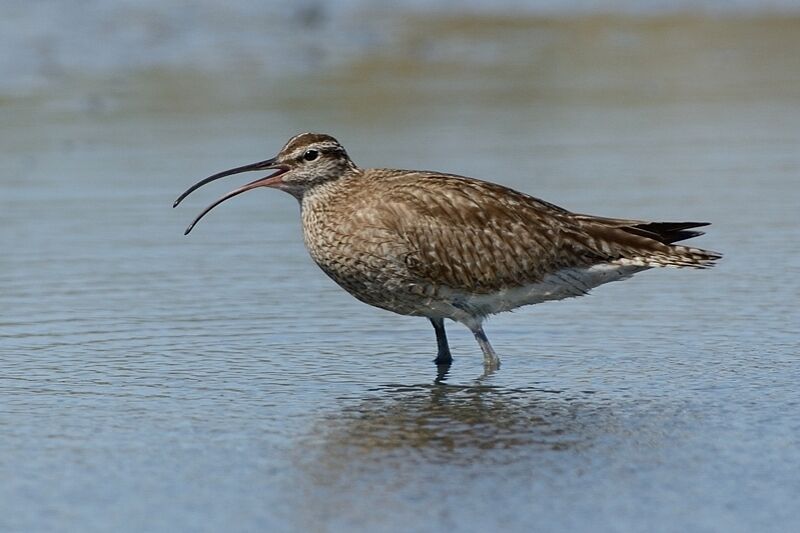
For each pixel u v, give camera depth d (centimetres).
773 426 1216
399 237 1432
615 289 1714
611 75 2942
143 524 1009
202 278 1750
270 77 2878
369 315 1622
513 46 3219
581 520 1009
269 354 1466
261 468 1125
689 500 1047
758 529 993
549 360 1449
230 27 3303
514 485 1080
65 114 2592
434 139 2403
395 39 3278
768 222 1938
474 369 1427
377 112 2609
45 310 1612
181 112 2606
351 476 1104
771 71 2956
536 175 2177
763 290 1670
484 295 1455
